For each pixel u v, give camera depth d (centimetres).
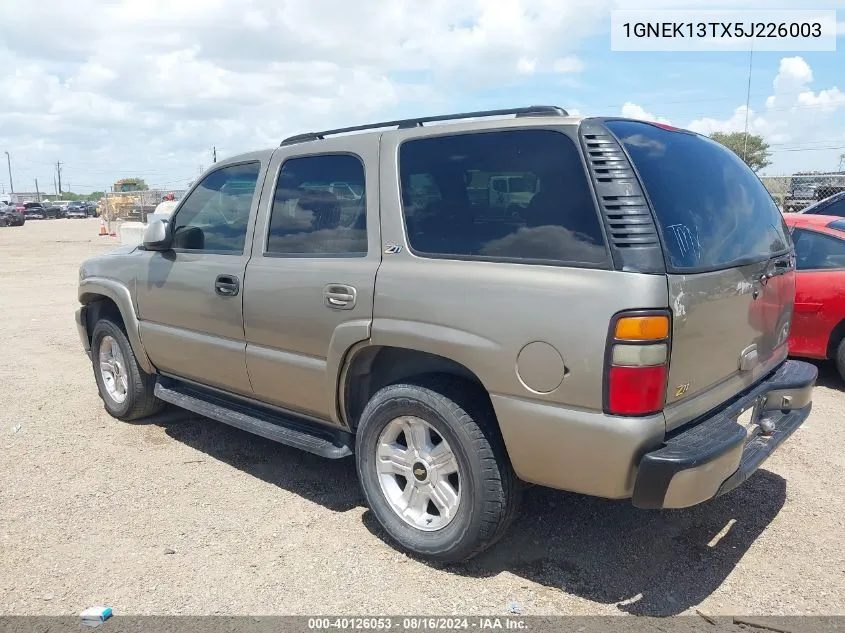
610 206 279
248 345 414
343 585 321
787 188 1775
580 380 276
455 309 310
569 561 340
